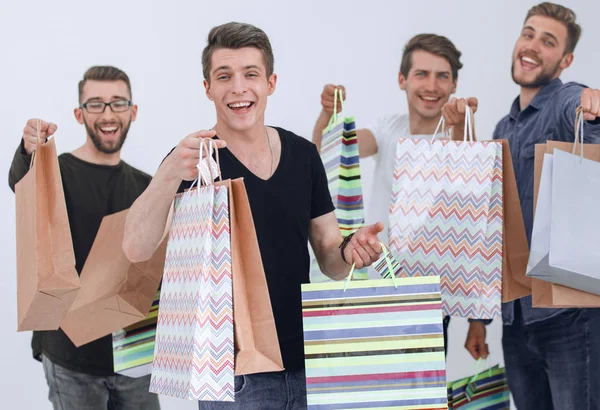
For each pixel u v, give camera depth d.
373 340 2.04
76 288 2.20
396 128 3.56
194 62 3.40
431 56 3.57
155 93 3.33
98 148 3.21
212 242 1.93
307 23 3.54
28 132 2.72
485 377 2.98
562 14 3.55
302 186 2.28
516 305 3.24
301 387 2.20
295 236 2.24
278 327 2.18
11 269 3.12
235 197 1.95
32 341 3.11
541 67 3.48
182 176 1.99
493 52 3.70
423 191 2.49
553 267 2.27
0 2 3.14
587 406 2.93
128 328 2.71
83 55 3.23
